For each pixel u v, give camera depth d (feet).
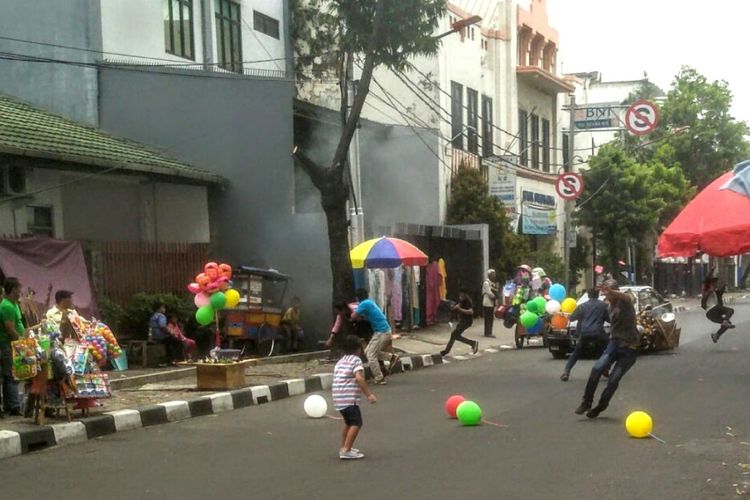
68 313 40.52
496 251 111.34
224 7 90.84
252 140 75.82
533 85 135.44
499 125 125.08
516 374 60.44
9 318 40.47
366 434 38.24
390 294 86.33
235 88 75.97
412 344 81.56
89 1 76.79
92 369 40.57
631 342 41.27
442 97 107.76
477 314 108.17
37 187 63.31
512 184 116.06
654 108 115.34
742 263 233.96
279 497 27.35
